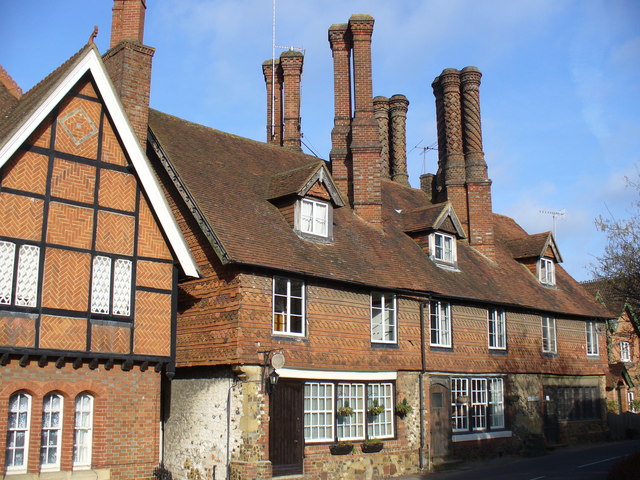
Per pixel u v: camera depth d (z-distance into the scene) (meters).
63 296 13.28
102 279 13.93
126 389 14.08
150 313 14.54
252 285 15.61
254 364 15.25
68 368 13.29
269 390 15.34
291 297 16.53
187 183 16.80
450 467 19.66
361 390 17.84
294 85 25.98
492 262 25.81
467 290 21.88
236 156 20.55
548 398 24.98
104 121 14.51
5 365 12.49
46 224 13.28
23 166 13.16
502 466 20.02
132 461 13.94
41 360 12.79
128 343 14.07
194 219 16.73
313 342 16.67
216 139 20.97
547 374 25.17
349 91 24.38
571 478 16.58
